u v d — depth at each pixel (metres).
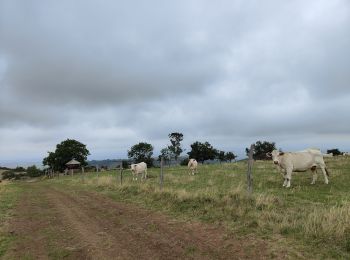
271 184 21.39
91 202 20.30
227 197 15.06
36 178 116.75
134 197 19.97
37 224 14.91
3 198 24.61
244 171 31.58
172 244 10.71
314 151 20.77
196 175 30.89
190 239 11.05
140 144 103.69
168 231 12.16
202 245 10.39
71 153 122.62
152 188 21.11
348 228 9.77
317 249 9.11
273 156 20.52
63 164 124.00
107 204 18.92
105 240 11.70
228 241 10.49
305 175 25.08
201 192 16.67
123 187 23.91
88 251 10.70
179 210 15.03
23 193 29.23
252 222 11.71
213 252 9.75
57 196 25.17
